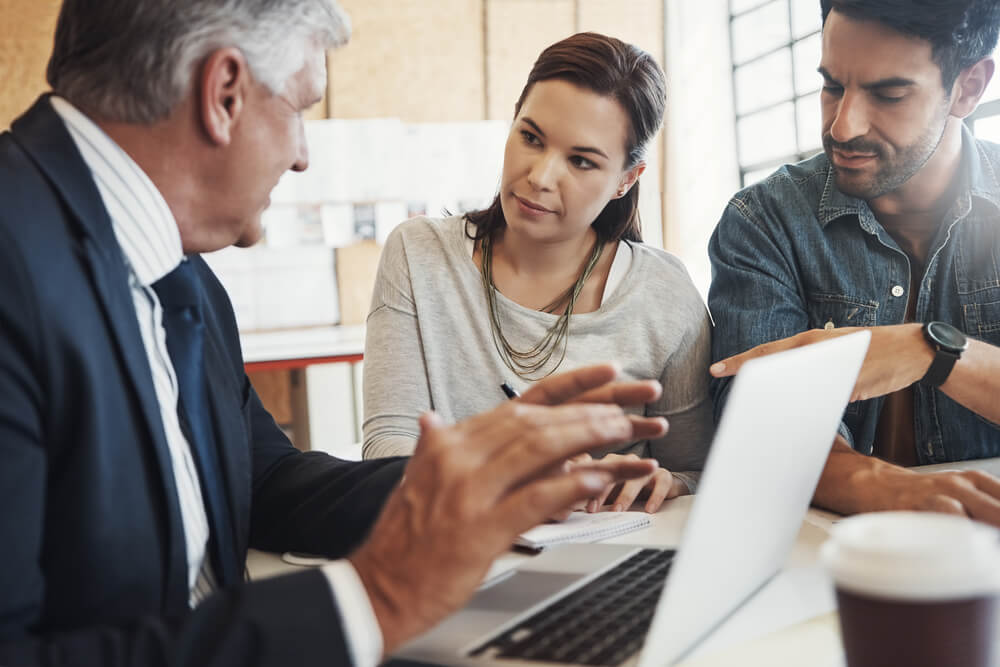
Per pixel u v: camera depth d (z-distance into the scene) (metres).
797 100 5.44
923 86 1.28
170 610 0.76
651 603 0.73
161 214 0.84
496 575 0.84
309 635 0.59
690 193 6.15
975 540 0.46
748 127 5.95
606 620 0.69
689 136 6.14
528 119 1.38
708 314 1.56
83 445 0.69
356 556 0.65
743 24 5.89
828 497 1.11
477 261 1.51
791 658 0.64
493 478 0.61
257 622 0.59
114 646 0.58
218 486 0.93
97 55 0.78
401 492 0.65
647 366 1.48
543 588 0.79
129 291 0.78
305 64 0.86
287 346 3.87
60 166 0.76
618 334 1.49
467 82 5.82
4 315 0.66
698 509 0.57
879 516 0.50
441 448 0.63
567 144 1.35
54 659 0.57
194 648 0.59
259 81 0.82
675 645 0.62
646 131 1.39
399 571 0.62
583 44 1.36
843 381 0.76
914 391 1.48
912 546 0.46
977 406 1.21
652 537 1.03
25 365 0.66
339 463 1.13
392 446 1.37
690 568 0.60
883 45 1.27
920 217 1.50
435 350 1.49
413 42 5.71
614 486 1.20
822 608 0.73
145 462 0.76
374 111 5.67
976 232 1.46
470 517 0.61
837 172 1.40
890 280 1.48
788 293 1.50
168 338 0.89
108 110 0.80
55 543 0.69
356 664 0.60
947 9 1.22
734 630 0.69
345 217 5.55
